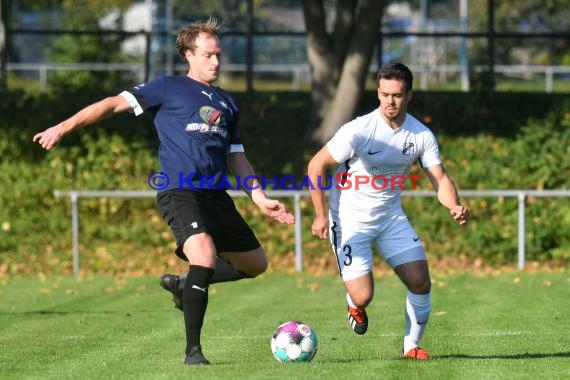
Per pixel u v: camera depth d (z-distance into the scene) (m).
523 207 57.81
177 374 24.23
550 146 68.31
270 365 25.78
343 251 27.28
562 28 134.00
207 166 26.77
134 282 54.56
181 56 27.83
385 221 27.20
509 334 33.19
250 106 75.62
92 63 103.50
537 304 42.12
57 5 108.81
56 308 43.44
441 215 63.72
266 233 63.91
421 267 26.81
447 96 75.25
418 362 26.36
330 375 23.84
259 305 43.81
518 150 68.56
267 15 127.38
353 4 72.44
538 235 61.84
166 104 27.00
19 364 27.80
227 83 113.50
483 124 72.31
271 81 120.25
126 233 64.75
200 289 25.92
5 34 76.62
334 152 26.45
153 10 124.88
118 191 62.81
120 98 26.70
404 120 26.56
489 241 62.06
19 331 35.91
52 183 68.19
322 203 26.83
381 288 50.22
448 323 36.38
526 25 135.00
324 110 71.94
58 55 106.00
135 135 71.44
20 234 65.12
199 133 26.80
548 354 28.39
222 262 29.02
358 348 30.30
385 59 123.88
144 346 31.16
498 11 135.12
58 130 25.73
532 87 109.69
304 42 123.12
